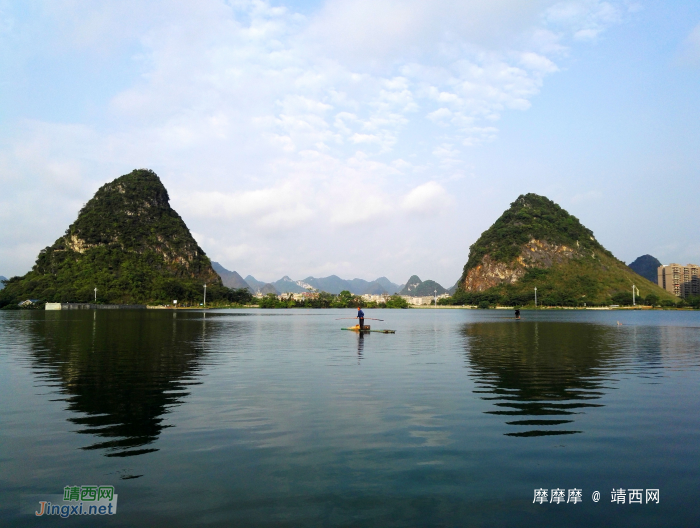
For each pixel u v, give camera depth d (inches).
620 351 1289.4
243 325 2728.8
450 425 501.0
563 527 289.3
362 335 1914.4
